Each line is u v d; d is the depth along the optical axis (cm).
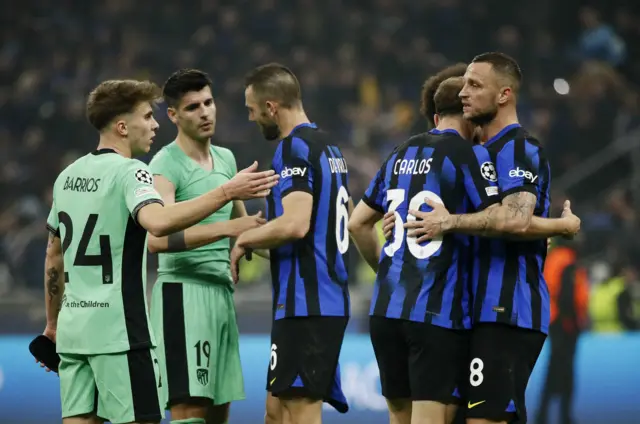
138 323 1652
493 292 1716
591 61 5984
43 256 4075
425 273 1717
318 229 1886
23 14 6094
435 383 1714
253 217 1859
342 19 6066
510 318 1705
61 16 6128
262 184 1609
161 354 1972
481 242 1747
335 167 1919
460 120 1795
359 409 3341
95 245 1648
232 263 1867
